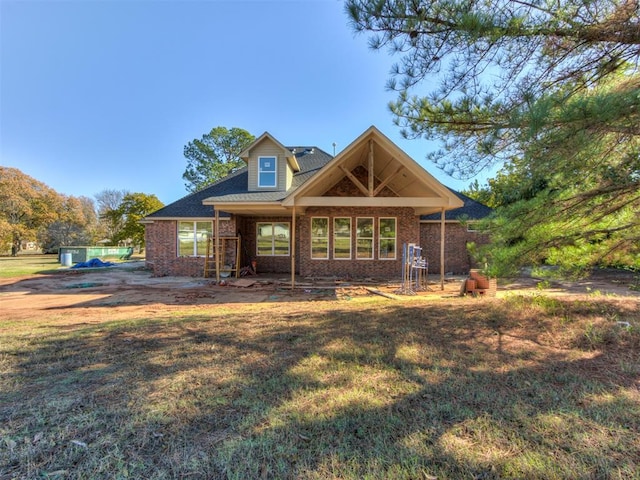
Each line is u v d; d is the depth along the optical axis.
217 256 12.82
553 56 4.59
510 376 3.53
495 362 3.96
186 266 15.35
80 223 44.56
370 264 14.59
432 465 2.10
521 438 2.38
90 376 3.61
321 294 10.43
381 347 4.58
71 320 6.59
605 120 3.63
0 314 7.36
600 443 2.30
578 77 4.76
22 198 37.50
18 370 3.79
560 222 5.44
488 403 2.92
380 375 3.60
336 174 13.22
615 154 5.01
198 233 15.48
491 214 5.89
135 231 35.81
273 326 5.85
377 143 10.48
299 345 4.71
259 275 15.62
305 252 14.64
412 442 2.34
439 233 16.30
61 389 3.28
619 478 1.97
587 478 1.97
